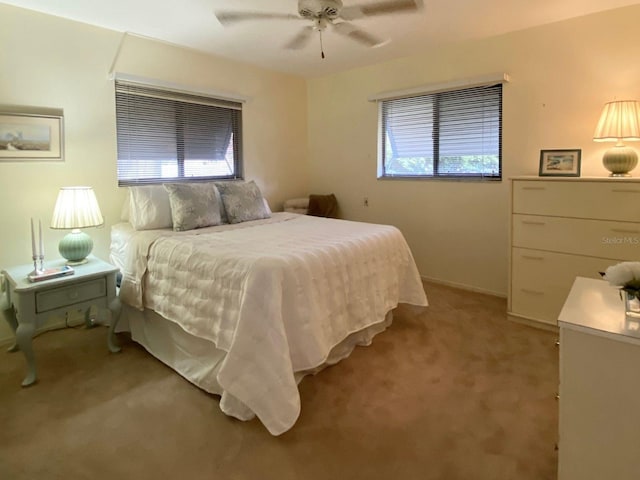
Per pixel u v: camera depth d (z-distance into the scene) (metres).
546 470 1.48
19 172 2.61
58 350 2.50
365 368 2.26
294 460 1.55
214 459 1.56
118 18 2.77
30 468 1.50
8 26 2.50
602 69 2.80
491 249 3.51
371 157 4.21
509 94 3.24
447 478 1.45
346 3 2.56
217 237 2.52
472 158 3.58
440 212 3.79
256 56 3.73
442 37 3.26
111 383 2.11
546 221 2.71
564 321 1.18
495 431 1.71
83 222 2.51
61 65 2.73
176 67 3.39
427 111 3.81
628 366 1.09
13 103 2.54
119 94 3.10
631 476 1.12
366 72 4.12
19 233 2.63
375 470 1.50
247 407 1.79
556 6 2.68
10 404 1.92
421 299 2.84
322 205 4.37
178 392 2.03
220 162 3.90
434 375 2.17
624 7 2.68
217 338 1.91
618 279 1.17
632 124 2.53
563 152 2.89
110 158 3.03
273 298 1.80
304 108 4.69
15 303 2.16
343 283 2.24
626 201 2.41
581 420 1.18
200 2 2.53
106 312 2.85
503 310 3.14
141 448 1.62
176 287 2.22
